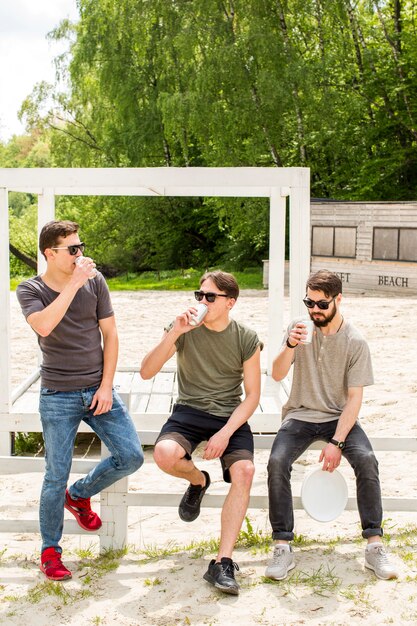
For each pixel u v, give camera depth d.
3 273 5.89
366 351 4.00
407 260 18.89
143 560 4.00
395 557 3.96
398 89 25.23
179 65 26.83
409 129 25.92
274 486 3.82
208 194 7.23
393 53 26.58
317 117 24.77
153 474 5.90
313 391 4.09
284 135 26.08
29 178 5.72
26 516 4.90
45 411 3.78
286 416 4.20
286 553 3.76
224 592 3.55
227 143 25.31
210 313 3.85
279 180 5.57
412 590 3.58
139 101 29.38
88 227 33.69
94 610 3.44
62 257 3.73
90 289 3.80
